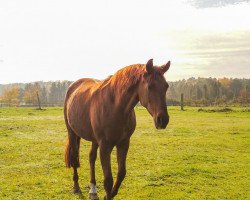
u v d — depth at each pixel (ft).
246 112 104.78
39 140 44.45
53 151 36.42
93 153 20.43
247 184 24.75
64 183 24.16
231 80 392.88
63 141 43.91
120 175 17.07
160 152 36.68
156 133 53.57
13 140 43.93
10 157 32.81
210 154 36.14
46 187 23.21
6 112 96.89
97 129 17.13
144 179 25.43
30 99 208.33
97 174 26.68
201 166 29.86
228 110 109.40
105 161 16.78
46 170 27.84
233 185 24.48
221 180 25.73
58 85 390.21
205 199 21.27
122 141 17.15
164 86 14.42
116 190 17.19
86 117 18.57
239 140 46.80
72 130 21.89
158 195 21.84
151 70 14.56
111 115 16.38
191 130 57.82
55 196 21.38
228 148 40.75
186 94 366.02
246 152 38.29
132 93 15.88
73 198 21.03
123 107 16.15
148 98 14.55
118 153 17.38
